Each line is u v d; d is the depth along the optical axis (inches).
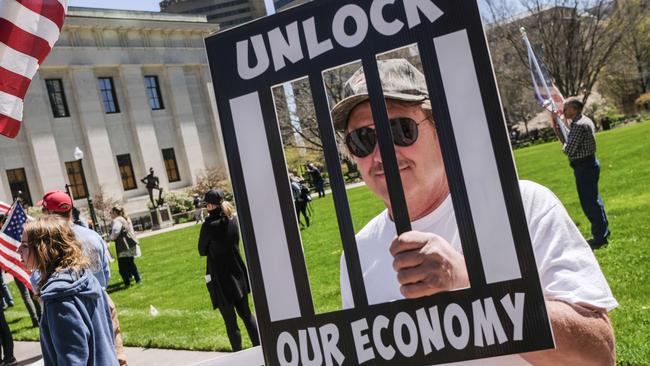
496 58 1583.4
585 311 47.0
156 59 1770.4
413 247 45.5
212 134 1886.1
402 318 48.1
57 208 193.3
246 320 232.4
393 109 57.1
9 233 241.4
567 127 325.4
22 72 140.9
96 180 1598.2
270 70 52.5
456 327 46.3
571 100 277.1
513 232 44.9
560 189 514.3
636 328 165.2
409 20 47.9
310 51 51.1
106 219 1525.6
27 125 1492.4
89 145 1594.5
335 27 50.3
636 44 1604.3
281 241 52.7
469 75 46.2
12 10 140.0
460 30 46.5
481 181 45.7
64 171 1547.7
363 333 49.8
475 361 47.5
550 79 353.7
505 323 45.1
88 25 1611.7
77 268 133.8
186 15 1823.3
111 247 1008.2
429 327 47.3
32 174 1496.1
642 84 1706.4
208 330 291.7
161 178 1738.4
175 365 241.6
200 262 589.9
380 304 49.1
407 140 57.0
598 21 1493.6
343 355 50.5
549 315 45.3
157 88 1795.0
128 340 296.5
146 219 1624.0
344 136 60.8
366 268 64.4
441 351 46.8
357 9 49.5
